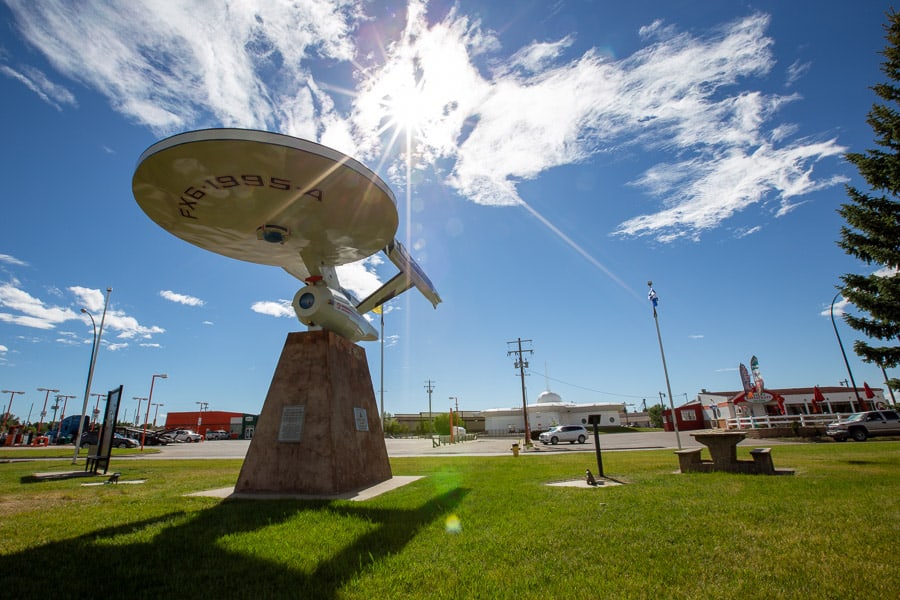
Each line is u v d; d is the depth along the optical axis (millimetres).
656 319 24094
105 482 12414
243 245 11594
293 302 11906
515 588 4055
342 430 10750
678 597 3803
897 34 17891
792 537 5438
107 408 15781
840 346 37156
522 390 41844
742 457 16625
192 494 9945
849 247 17766
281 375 11031
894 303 16531
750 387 40094
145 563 4941
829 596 3768
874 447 20203
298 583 4344
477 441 55344
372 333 14148
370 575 4504
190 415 78688
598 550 5141
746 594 3844
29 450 35438
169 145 7742
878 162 17219
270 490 9977
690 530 5879
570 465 15703
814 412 48250
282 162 8164
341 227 10609
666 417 58688
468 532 6094
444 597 3908
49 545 5594
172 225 10367
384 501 8672
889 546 4973
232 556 5188
